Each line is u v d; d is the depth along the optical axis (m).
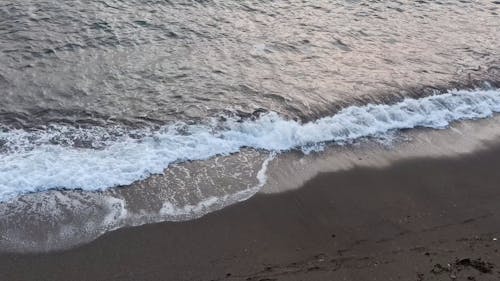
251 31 16.41
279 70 14.48
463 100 13.84
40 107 12.23
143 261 8.45
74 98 12.64
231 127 11.95
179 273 8.24
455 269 8.32
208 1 18.02
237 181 10.38
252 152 11.27
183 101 12.81
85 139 11.26
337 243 9.01
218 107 12.66
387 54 15.80
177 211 9.54
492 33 17.88
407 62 15.44
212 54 14.99
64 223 9.12
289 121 12.29
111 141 11.24
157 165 10.61
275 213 9.64
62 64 13.98
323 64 14.95
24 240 8.73
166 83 13.48
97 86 13.17
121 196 9.80
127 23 16.17
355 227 9.41
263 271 8.30
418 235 9.24
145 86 13.30
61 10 16.55
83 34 15.40
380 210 9.88
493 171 11.31
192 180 10.32
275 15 17.58
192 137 11.52
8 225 8.99
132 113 12.25
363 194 10.30
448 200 10.28
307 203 9.94
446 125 12.82
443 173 11.09
